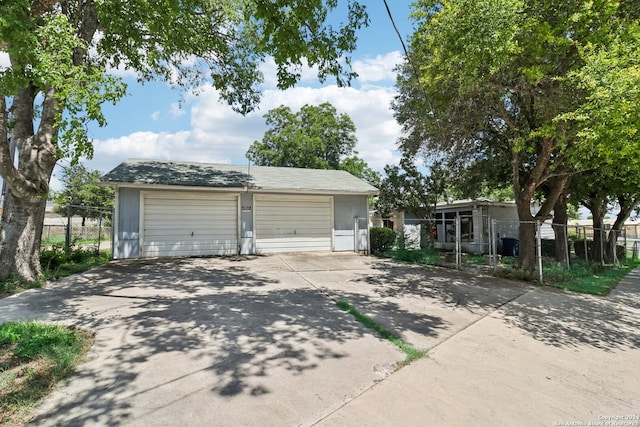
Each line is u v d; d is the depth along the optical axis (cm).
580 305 697
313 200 1400
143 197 1136
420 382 332
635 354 442
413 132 1303
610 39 659
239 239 1268
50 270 812
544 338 486
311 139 2997
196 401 282
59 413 260
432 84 873
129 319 485
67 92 470
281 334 444
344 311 561
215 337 425
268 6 507
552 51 749
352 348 407
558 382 349
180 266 967
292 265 1045
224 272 890
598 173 1154
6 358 339
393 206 2064
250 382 317
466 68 739
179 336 424
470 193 1656
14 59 446
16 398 272
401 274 952
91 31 806
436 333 479
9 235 696
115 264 981
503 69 773
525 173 1334
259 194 1309
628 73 553
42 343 368
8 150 611
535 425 270
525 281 924
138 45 849
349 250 1447
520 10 666
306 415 269
